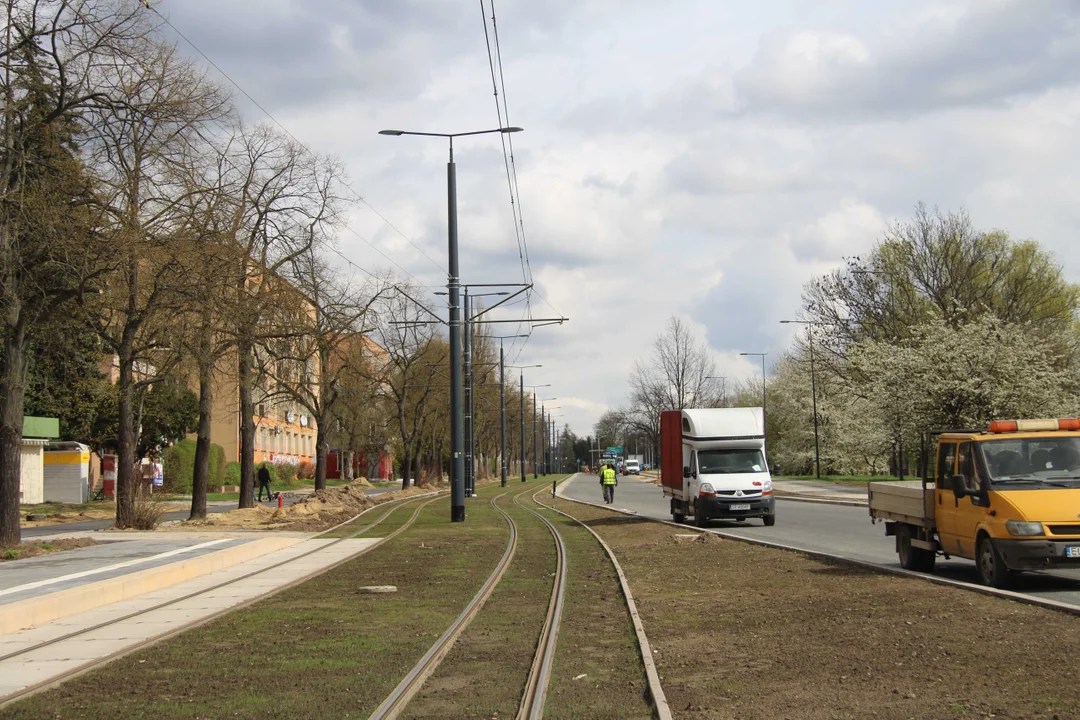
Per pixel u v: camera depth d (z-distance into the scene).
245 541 23.11
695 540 23.83
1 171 20.11
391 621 12.45
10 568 17.70
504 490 68.31
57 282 21.80
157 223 24.09
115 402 44.12
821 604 12.52
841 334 54.38
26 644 11.13
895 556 18.88
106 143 22.17
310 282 32.66
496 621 12.48
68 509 39.66
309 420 82.69
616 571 17.88
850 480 63.47
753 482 28.38
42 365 40.41
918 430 40.53
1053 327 48.28
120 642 11.27
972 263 49.19
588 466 173.00
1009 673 8.02
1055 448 13.84
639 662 9.64
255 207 31.39
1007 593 11.97
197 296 25.50
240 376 34.44
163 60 22.72
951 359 39.91
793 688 8.12
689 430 29.81
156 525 29.08
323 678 9.05
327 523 32.25
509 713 7.77
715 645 10.38
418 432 66.00
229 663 9.82
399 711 7.80
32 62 20.06
